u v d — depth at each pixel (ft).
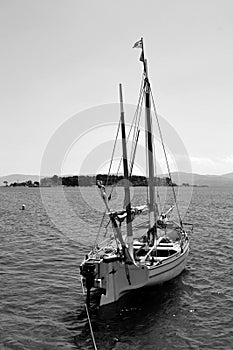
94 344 53.06
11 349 51.55
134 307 65.05
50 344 53.01
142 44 80.48
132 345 52.85
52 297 70.85
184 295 71.26
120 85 65.67
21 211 243.19
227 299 69.67
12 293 72.79
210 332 56.65
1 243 124.98
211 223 177.17
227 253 108.58
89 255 70.38
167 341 53.98
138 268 65.21
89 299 63.26
